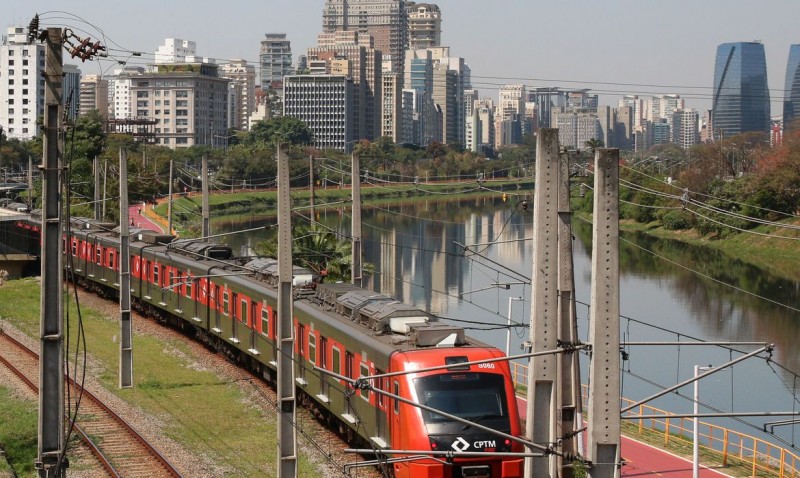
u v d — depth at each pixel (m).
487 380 29.31
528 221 140.50
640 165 152.62
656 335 75.44
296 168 146.12
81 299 73.38
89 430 37.94
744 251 113.12
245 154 169.25
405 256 114.56
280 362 29.00
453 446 28.06
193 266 55.44
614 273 19.45
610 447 19.56
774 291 93.62
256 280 47.38
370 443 31.27
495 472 28.50
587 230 140.25
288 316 29.09
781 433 51.84
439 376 29.06
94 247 74.25
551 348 23.69
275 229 122.38
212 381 47.12
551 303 23.69
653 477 33.38
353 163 47.22
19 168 170.62
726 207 118.50
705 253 116.12
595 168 19.38
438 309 82.75
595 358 19.50
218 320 51.59
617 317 19.47
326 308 39.19
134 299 68.44
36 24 23.45
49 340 23.77
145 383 46.34
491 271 103.88
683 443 38.75
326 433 38.00
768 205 114.38
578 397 28.89
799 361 67.38
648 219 135.75
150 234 67.31
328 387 36.91
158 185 146.62
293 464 29.00
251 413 41.22
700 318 82.19
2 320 65.00
